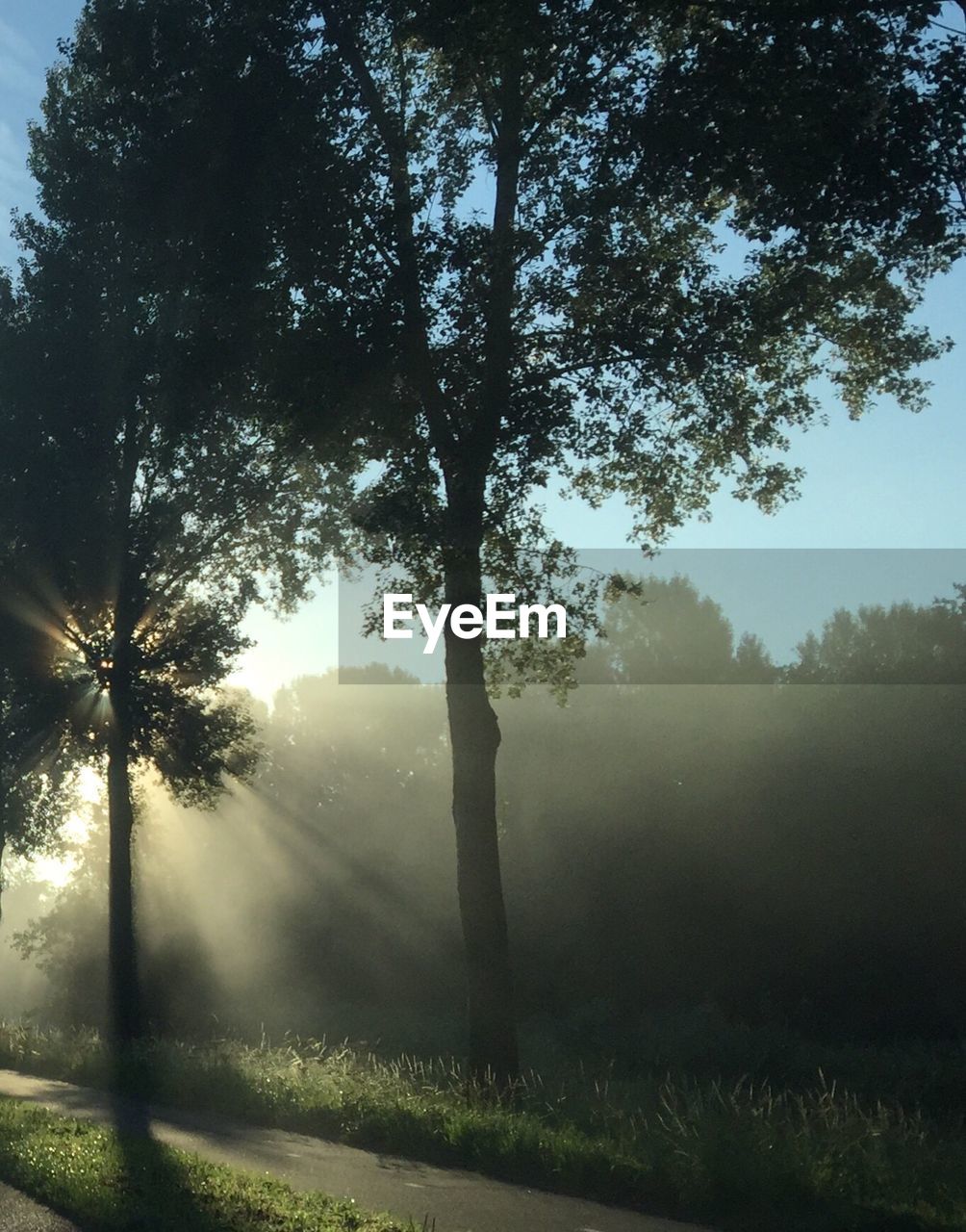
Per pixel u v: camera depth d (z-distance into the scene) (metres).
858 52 13.09
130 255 25.08
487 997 16.62
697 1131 10.43
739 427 18.64
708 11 14.20
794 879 37.16
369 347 15.97
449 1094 14.36
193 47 17.38
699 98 14.05
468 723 16.97
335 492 24.56
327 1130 13.05
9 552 27.14
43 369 26.30
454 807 17.03
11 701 28.78
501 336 16.42
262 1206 8.48
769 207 13.94
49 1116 13.51
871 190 13.11
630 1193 9.59
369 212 16.28
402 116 17.59
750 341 16.45
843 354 18.94
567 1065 26.09
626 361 16.97
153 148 17.50
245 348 17.08
